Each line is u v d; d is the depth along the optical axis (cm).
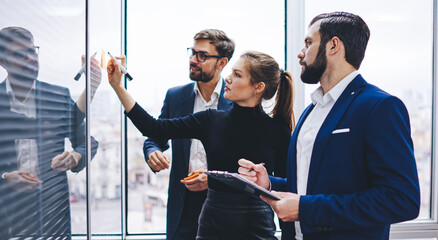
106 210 150
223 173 108
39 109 75
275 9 217
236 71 143
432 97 226
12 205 64
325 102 109
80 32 102
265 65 143
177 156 187
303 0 213
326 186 100
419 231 225
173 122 150
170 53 214
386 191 89
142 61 213
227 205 138
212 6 215
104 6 138
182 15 214
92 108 117
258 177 124
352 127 97
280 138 149
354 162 97
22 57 67
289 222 117
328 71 107
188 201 182
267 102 157
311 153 107
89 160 109
